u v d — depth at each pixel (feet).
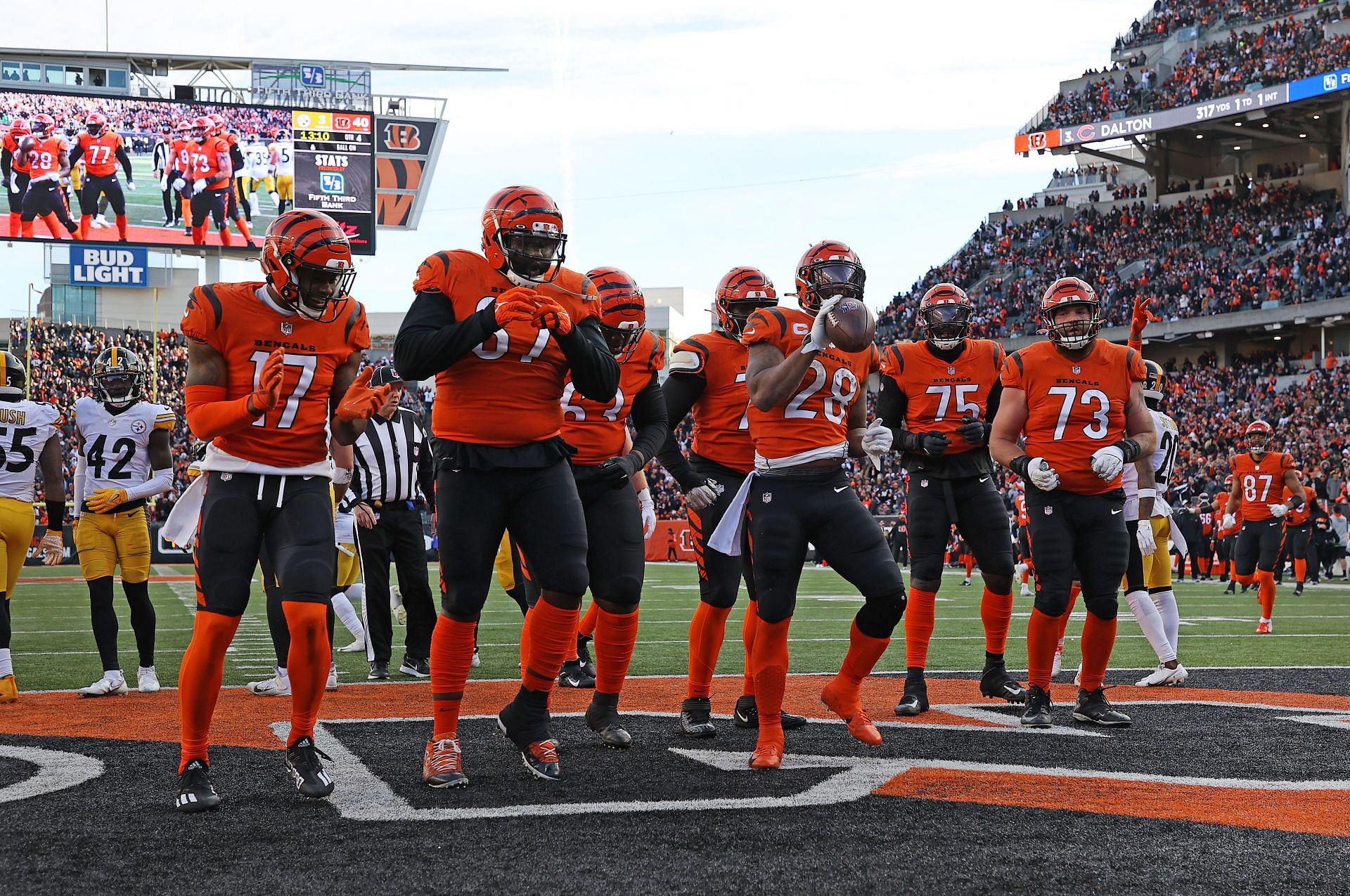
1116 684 19.42
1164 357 106.63
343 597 21.74
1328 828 9.86
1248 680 19.74
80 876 8.48
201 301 11.31
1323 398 84.84
